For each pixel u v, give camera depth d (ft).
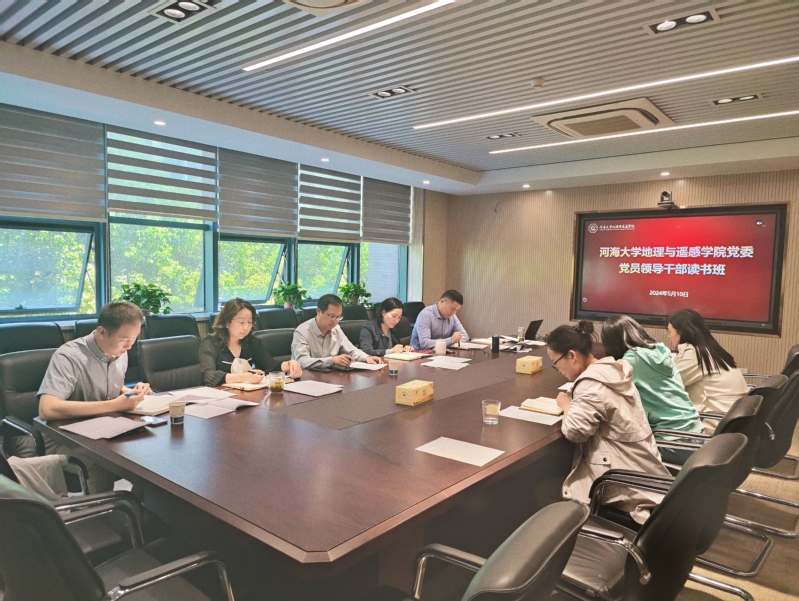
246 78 13.07
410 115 15.98
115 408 7.61
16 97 12.76
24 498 3.56
